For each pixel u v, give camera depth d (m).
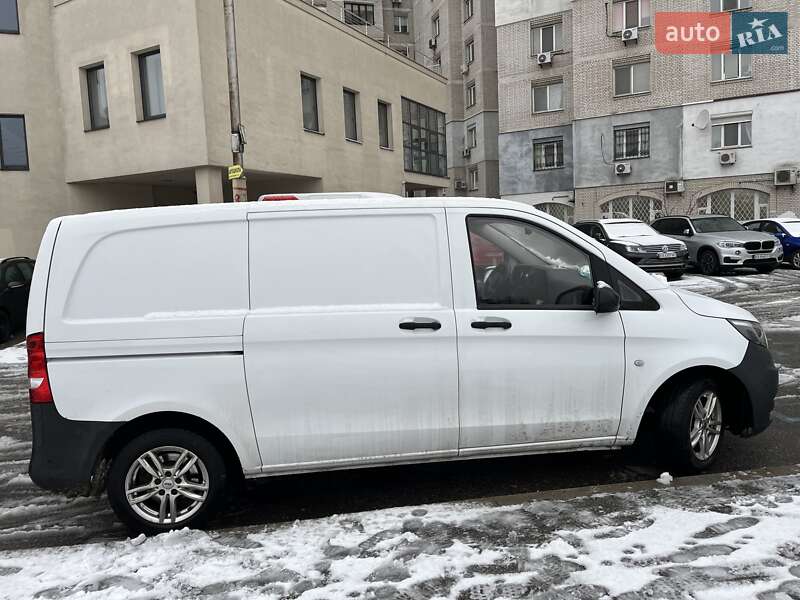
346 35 19.16
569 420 3.88
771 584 2.67
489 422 3.79
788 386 6.29
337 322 3.59
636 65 27.81
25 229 16.06
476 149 38.25
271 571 2.96
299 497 4.12
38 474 3.43
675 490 3.66
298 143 17.00
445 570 2.90
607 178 28.86
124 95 14.93
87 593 2.84
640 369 3.94
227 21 11.14
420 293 3.71
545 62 31.02
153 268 3.52
